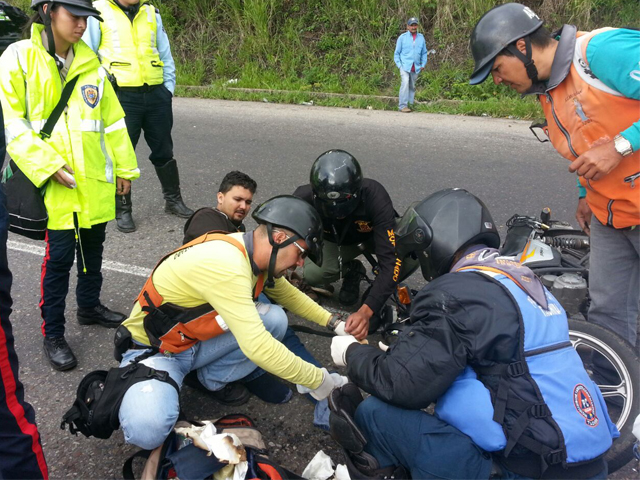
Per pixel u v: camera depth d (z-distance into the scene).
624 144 2.13
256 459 2.13
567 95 2.29
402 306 3.01
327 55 10.27
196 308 2.37
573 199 5.19
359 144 6.94
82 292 3.24
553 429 1.79
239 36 10.93
